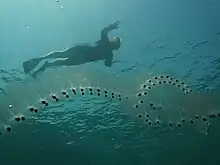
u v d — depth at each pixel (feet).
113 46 16.20
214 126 20.58
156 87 19.90
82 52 15.81
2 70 18.26
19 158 19.99
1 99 18.47
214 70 20.86
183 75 20.63
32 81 18.13
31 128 19.61
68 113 20.20
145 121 20.53
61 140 21.12
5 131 18.89
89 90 19.04
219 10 18.99
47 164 20.86
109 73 19.10
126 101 19.95
